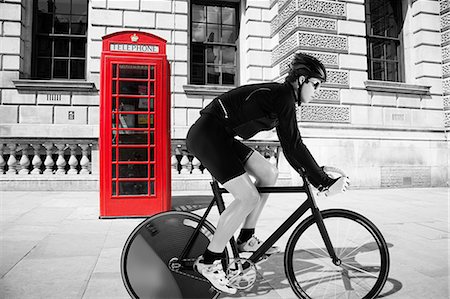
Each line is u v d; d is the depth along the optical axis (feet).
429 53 33.71
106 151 16.44
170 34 32.12
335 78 30.01
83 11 32.60
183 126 31.45
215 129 7.00
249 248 7.89
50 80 29.73
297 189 7.51
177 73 32.19
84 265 9.75
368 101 30.94
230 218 6.85
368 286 7.66
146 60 16.76
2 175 25.86
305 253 8.04
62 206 19.43
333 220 7.60
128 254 7.56
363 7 30.99
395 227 14.83
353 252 7.68
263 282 8.58
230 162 6.90
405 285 8.51
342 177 7.03
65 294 7.78
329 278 7.94
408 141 31.19
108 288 8.16
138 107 17.02
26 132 28.76
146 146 16.78
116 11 31.01
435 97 33.24
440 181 31.86
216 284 6.97
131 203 16.53
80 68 32.37
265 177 7.71
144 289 7.49
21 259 10.22
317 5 29.73
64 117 29.89
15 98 29.27
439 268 9.75
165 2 32.09
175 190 27.76
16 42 29.66
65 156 29.53
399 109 31.94
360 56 30.71
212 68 34.81
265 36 33.96
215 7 35.19
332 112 29.78
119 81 16.74
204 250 7.56
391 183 30.42
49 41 31.99
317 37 29.66
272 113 7.02
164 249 7.64
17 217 16.31
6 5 29.63
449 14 33.42
